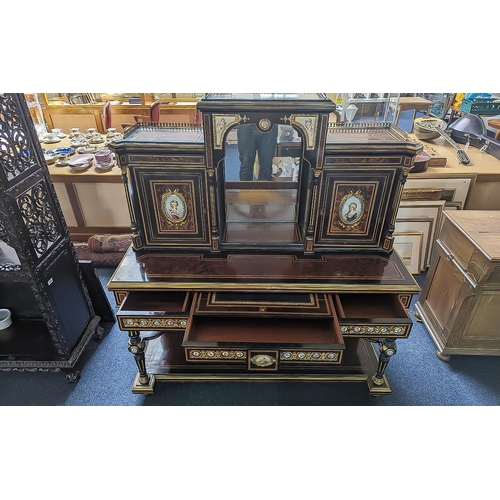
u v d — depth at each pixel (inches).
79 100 167.9
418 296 93.7
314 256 63.5
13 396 68.3
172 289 57.1
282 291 56.7
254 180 65.3
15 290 74.0
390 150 54.3
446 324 73.2
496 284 63.2
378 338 59.9
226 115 51.1
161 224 62.4
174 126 62.1
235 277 58.3
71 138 123.0
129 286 57.2
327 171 56.6
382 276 58.9
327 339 56.2
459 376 71.6
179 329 58.4
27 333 74.3
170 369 70.1
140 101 167.6
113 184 102.9
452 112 155.7
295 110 50.4
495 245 62.5
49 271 63.3
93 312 79.8
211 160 54.8
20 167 55.7
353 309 60.7
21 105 55.8
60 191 104.6
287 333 57.1
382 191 58.5
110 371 72.9
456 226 69.7
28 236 57.7
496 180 91.1
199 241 63.8
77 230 111.3
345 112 131.2
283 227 68.0
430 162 92.2
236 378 68.5
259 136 60.8
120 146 54.3
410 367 73.4
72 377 69.9
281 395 68.6
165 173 57.4
